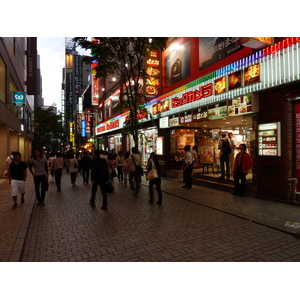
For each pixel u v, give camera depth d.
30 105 34.62
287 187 6.98
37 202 7.83
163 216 6.05
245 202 7.24
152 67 13.85
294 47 6.46
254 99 7.75
